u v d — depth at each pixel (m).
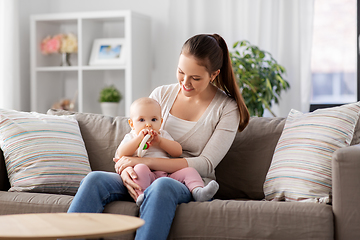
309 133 1.79
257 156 1.96
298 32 3.37
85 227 1.09
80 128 2.17
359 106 1.81
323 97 3.58
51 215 1.23
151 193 1.46
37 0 3.95
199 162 1.74
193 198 1.62
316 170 1.68
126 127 2.13
